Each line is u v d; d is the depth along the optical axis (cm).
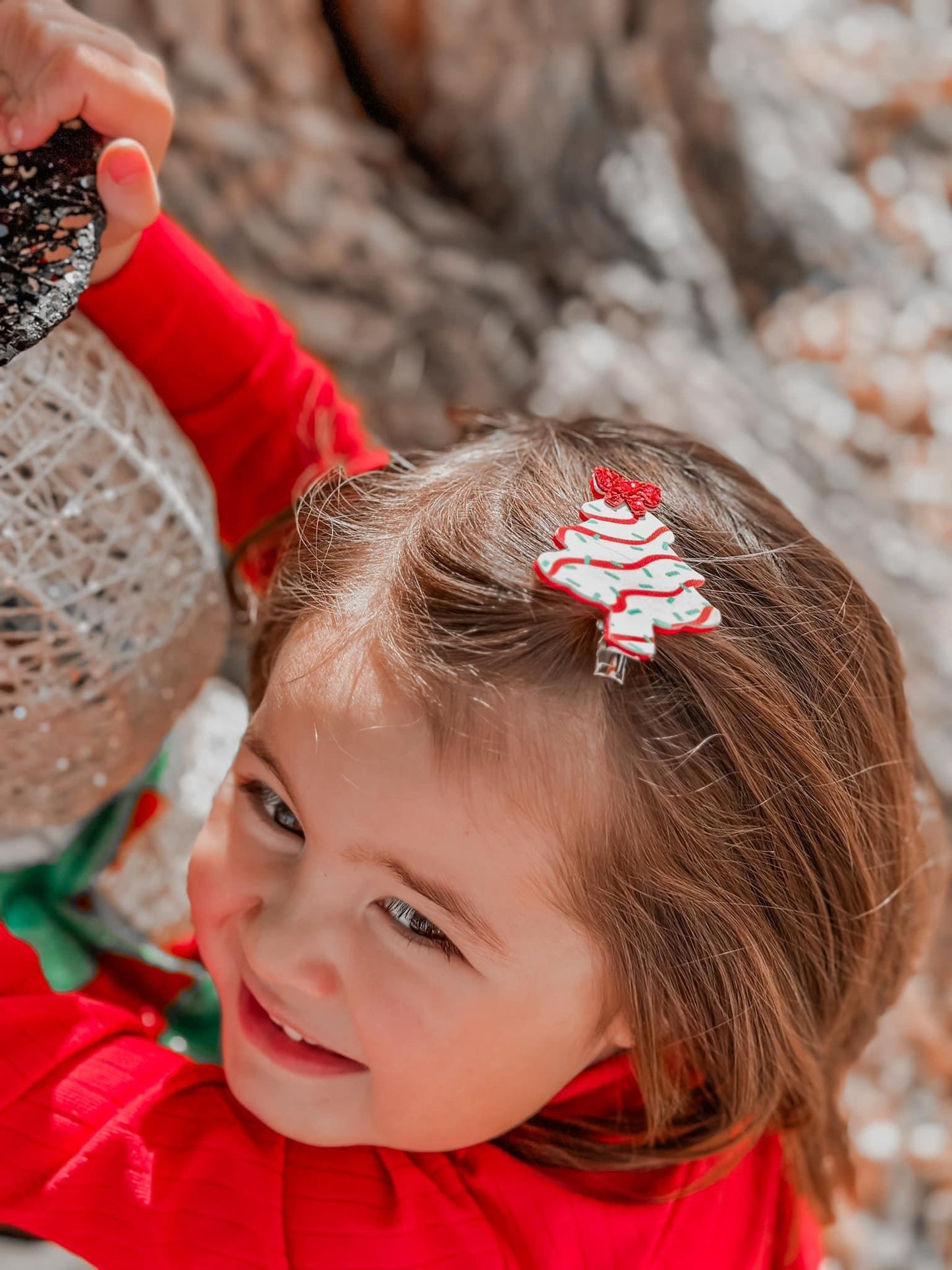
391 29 103
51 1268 69
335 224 97
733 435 111
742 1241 64
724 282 125
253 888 57
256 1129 59
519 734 54
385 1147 59
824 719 59
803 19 153
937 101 152
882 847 62
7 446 54
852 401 127
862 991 64
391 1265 57
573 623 54
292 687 55
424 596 55
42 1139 57
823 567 61
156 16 92
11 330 50
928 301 137
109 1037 59
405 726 54
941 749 100
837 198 138
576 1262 59
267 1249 57
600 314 110
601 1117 63
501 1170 60
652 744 55
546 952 55
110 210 52
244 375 65
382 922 55
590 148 116
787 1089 64
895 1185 90
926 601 114
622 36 119
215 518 65
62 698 58
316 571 58
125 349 63
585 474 59
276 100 100
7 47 54
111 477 57
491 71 106
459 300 100
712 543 58
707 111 127
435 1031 55
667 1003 58
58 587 56
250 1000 58
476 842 54
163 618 60
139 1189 56
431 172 110
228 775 59
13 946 58
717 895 57
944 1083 95
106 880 70
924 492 124
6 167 52
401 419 95
